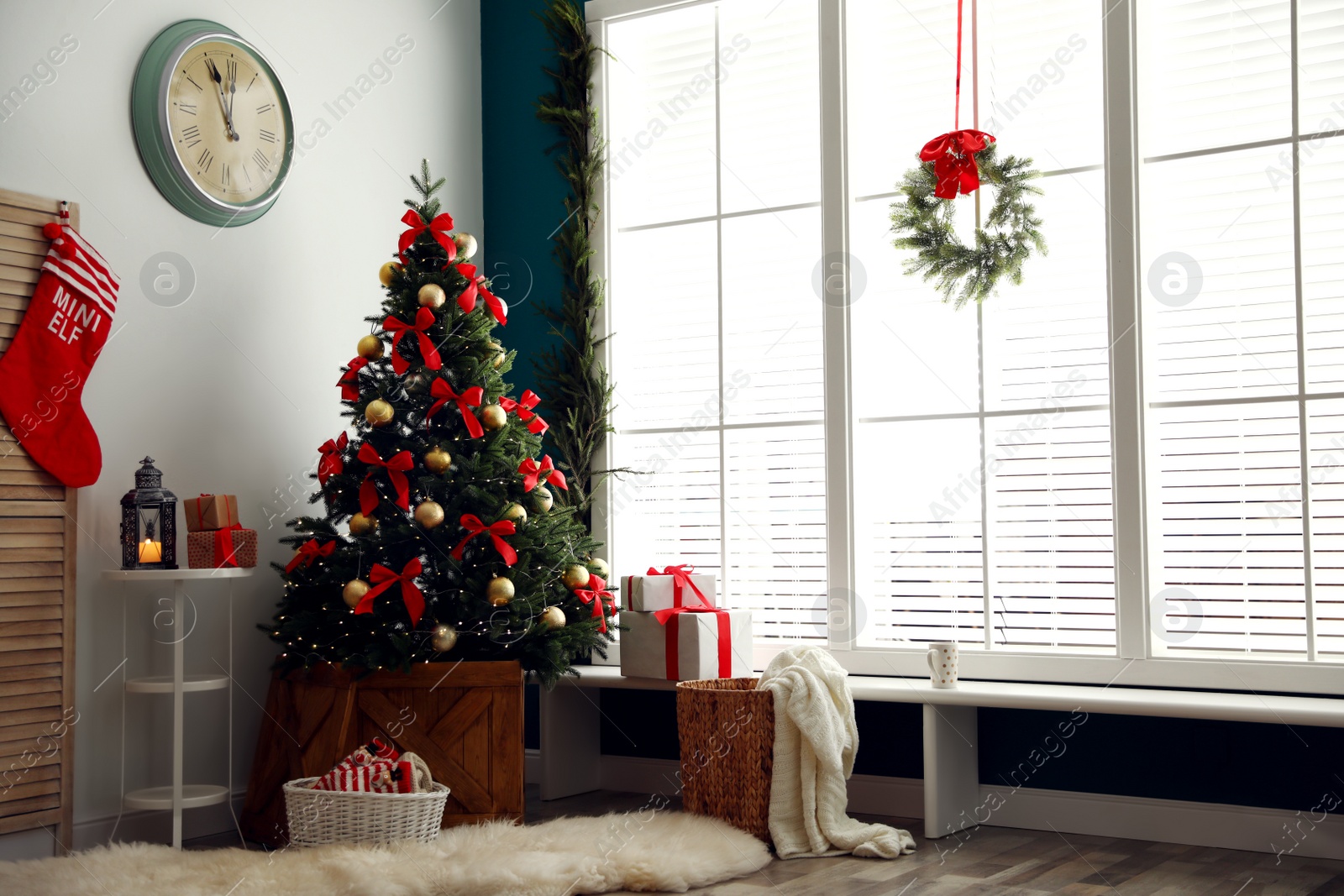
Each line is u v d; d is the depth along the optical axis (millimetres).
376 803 3010
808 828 3254
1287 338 3406
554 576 3676
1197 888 2873
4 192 3090
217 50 3678
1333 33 3385
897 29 4055
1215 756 3375
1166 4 3621
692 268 4371
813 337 4133
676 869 2879
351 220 4207
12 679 3051
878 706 3867
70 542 3199
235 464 3725
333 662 3395
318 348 4055
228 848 3150
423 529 3414
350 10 4242
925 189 3650
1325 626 3307
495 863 2855
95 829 3250
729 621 3824
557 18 4551
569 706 4160
